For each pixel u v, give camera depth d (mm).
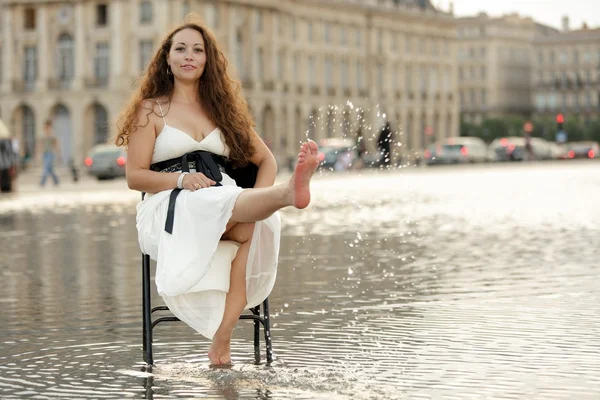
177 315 9352
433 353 10062
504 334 10953
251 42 105438
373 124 126938
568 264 17141
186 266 9109
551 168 78562
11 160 48156
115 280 15750
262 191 9047
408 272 16328
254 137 10016
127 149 9781
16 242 22328
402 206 34438
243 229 9305
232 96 9984
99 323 11969
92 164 68250
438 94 141375
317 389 8680
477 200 37156
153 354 10211
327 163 78500
